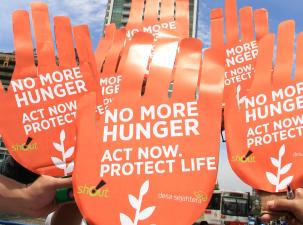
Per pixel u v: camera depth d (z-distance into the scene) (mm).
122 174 1125
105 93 1467
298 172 1236
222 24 1592
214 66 1167
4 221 2684
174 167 1115
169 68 1182
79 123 1179
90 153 1152
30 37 1383
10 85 1338
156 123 1153
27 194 1236
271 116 1313
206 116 1138
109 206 1105
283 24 1376
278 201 1188
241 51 1788
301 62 1334
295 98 1306
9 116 1315
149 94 1175
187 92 1160
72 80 1373
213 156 1111
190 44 1191
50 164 1290
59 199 1251
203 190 1092
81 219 1664
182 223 1074
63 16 1415
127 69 1203
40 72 1362
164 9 1733
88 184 1129
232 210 12859
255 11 1808
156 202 1097
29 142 1303
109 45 1652
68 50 1399
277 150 1276
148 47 1219
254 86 1359
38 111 1330
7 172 1353
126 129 1160
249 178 1276
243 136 1324
